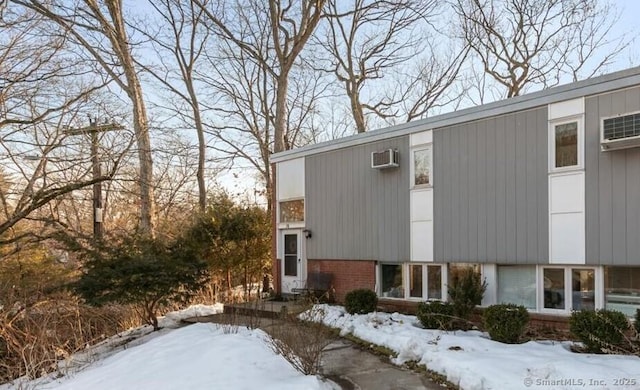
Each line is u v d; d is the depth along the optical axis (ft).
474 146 31.37
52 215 38.96
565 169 26.86
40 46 35.24
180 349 24.49
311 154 43.86
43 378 25.68
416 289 35.09
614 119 24.40
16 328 30.73
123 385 19.48
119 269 32.19
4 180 39.37
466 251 31.53
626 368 17.99
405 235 35.47
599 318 21.76
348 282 39.78
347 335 28.66
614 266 25.29
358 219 39.17
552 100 27.48
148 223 47.96
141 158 47.52
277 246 47.42
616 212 24.76
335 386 19.21
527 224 28.48
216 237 50.55
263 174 79.66
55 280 41.50
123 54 51.26
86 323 36.73
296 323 24.81
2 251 39.37
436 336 25.61
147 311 36.83
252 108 79.56
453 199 32.40
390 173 36.81
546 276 28.27
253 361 20.75
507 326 24.14
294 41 65.31
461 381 18.38
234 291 54.60
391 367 21.97
